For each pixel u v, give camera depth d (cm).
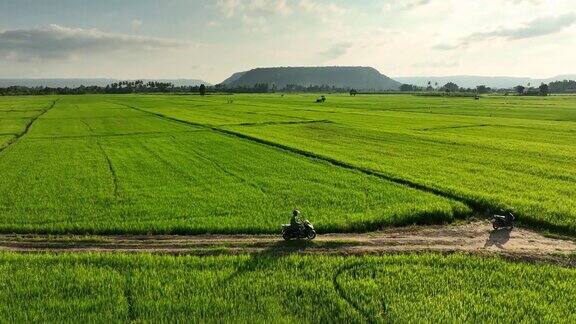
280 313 1256
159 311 1263
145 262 1585
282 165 3591
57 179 3081
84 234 1959
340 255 1706
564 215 2134
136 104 13562
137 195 2614
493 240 1892
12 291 1377
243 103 14088
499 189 2717
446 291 1393
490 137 5556
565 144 4988
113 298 1335
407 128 6562
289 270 1532
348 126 6788
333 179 3025
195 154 4200
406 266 1561
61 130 6512
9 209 2303
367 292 1371
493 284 1446
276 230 1956
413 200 2439
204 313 1248
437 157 4000
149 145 4872
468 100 16700
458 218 2234
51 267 1548
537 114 9450
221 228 1962
